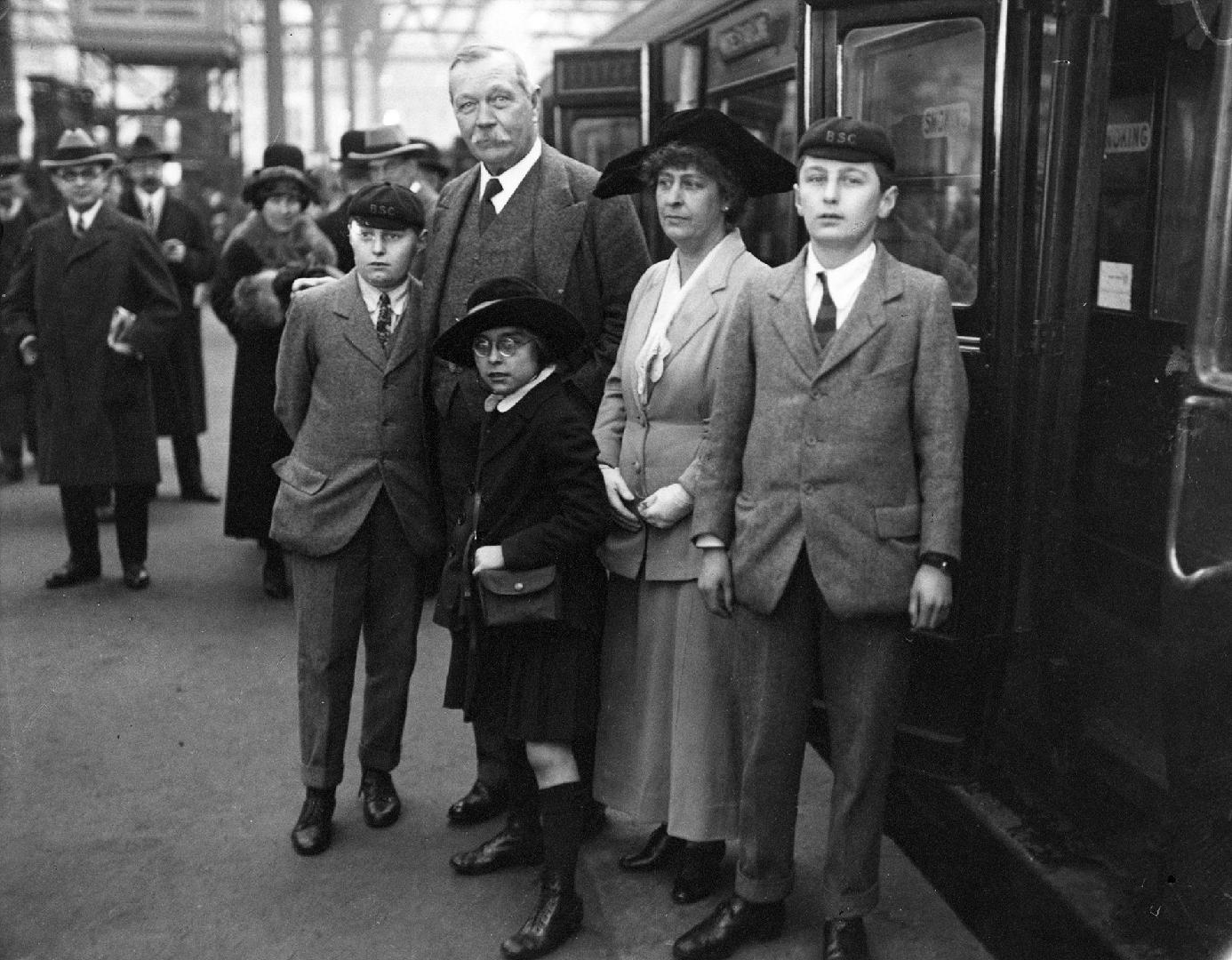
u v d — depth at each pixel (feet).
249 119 146.92
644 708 10.19
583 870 10.86
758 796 9.29
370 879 10.77
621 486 10.00
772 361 8.93
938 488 8.58
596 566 9.85
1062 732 11.91
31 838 11.44
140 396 18.47
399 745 11.73
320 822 11.30
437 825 11.76
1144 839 10.99
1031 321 10.50
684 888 10.31
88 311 17.89
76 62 64.18
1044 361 10.66
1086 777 11.75
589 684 9.64
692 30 22.13
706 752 9.84
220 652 16.28
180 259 23.20
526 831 10.94
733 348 9.22
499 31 127.54
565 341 9.73
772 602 8.88
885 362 8.64
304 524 11.03
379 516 11.21
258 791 12.42
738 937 9.49
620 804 10.37
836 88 11.62
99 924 10.05
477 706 9.82
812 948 9.62
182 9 64.64
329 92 164.66
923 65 11.30
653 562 9.92
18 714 14.24
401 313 11.33
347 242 18.78
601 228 10.99
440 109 177.58
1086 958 9.46
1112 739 11.48
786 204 17.60
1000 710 12.39
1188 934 9.32
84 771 12.84
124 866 10.96
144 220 23.45
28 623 17.29
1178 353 10.53
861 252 8.86
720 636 9.78
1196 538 8.29
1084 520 11.85
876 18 11.07
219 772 12.83
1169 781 8.82
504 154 10.84
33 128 53.62
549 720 9.50
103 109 61.93
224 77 66.80
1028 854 11.12
